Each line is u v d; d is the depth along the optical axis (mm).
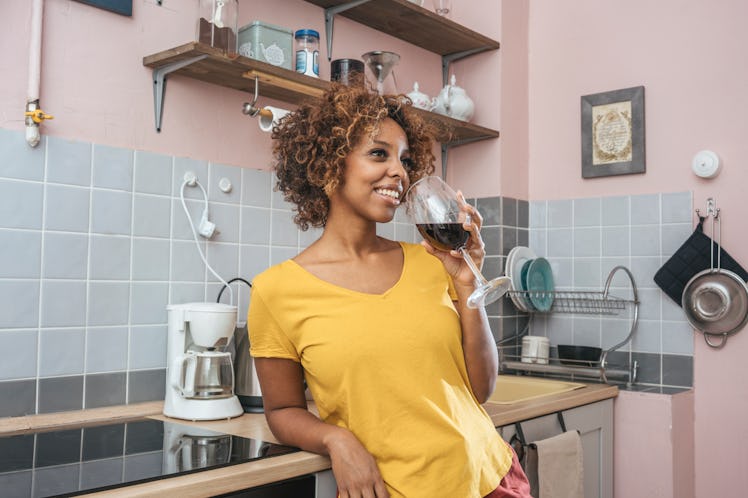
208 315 1645
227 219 2020
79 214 1706
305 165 1289
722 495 2279
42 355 1638
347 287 1197
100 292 1739
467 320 1201
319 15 2314
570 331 2666
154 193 1851
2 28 1589
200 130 1961
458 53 2773
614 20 2613
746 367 2258
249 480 1174
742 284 2230
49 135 1659
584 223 2658
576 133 2697
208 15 1795
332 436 1148
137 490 1061
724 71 2354
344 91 1235
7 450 1312
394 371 1134
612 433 2242
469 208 1109
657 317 2451
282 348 1233
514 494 1203
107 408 1724
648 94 2518
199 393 1650
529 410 1844
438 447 1116
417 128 1322
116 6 1768
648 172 2506
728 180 2324
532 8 2842
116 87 1783
